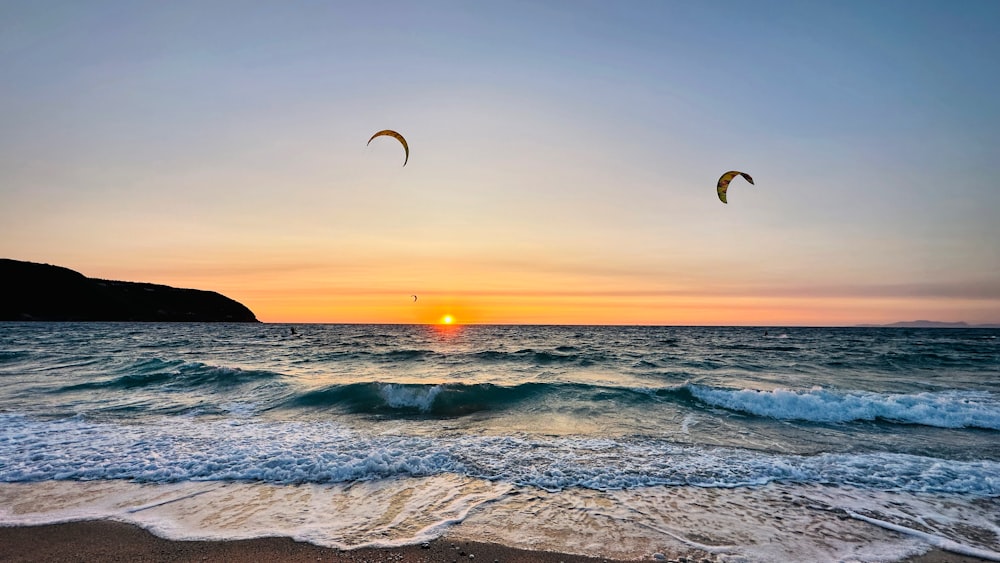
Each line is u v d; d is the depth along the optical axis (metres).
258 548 4.90
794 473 7.43
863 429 10.56
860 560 4.82
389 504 6.09
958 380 18.50
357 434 9.55
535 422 10.98
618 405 12.77
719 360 26.25
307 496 6.33
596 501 6.27
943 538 5.31
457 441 9.06
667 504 6.20
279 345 40.91
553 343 47.41
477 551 4.89
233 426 10.12
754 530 5.46
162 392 14.17
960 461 8.17
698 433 10.04
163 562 4.61
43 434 9.21
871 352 33.69
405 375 19.20
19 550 4.82
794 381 17.84
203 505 6.01
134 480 6.85
